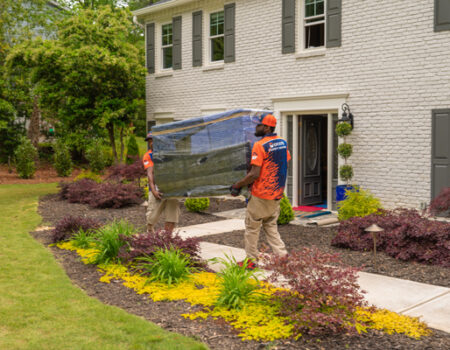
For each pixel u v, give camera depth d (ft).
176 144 19.86
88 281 17.37
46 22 72.90
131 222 30.30
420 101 29.17
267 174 17.15
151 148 22.21
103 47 48.34
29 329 12.54
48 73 48.26
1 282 16.89
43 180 61.26
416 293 15.03
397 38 30.04
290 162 36.47
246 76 39.73
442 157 28.30
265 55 38.06
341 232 22.56
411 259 19.27
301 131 36.17
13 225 29.66
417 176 29.53
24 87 70.85
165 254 17.22
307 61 35.04
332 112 33.86
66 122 50.11
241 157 17.79
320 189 38.14
